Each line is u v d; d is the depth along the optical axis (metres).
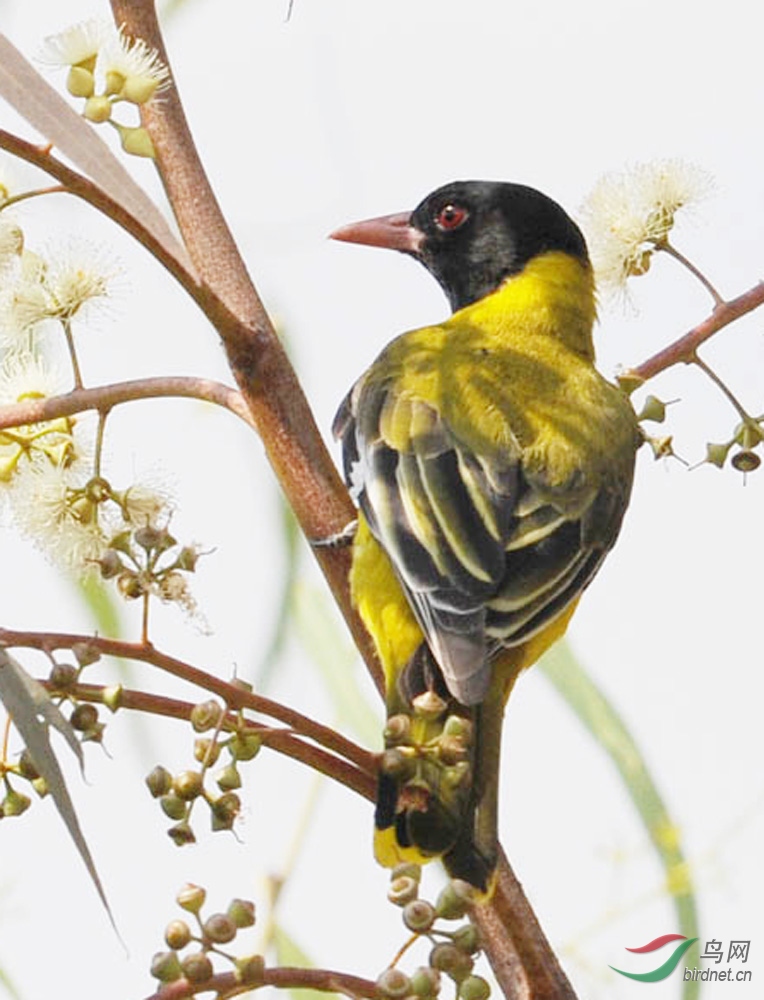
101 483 6.91
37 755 5.98
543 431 9.05
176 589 6.41
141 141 6.93
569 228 11.33
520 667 8.29
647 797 9.23
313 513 7.54
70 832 5.87
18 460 7.12
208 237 7.56
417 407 9.15
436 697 7.30
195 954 5.80
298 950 9.42
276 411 7.39
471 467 8.73
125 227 6.82
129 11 7.77
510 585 8.12
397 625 8.01
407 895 5.71
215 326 7.23
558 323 10.75
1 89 6.66
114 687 6.18
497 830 6.81
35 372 7.36
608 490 9.04
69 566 6.94
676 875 8.92
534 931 6.55
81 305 7.12
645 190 8.13
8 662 6.06
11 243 7.10
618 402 9.60
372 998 5.86
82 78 6.78
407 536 8.01
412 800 6.39
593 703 9.64
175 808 6.07
